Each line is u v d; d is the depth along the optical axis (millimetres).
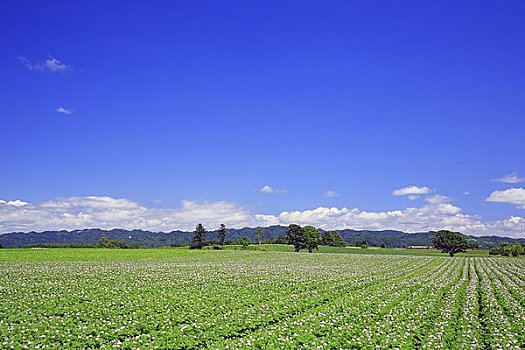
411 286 41750
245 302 29094
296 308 27500
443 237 134250
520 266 79812
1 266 56344
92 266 59094
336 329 21266
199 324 22047
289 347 18078
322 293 35000
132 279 42594
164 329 21281
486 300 33250
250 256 98125
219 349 17672
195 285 38531
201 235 159500
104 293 32156
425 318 25047
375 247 184875
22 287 34438
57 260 70500
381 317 25219
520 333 21844
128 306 26625
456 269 69625
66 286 35875
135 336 20359
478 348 18703
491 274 60469
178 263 70375
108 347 17766
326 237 189375
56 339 18844
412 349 18359
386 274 55875
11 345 17188
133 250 107750
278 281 43281
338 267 67188
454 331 21922
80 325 21359
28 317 22406
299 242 136750
